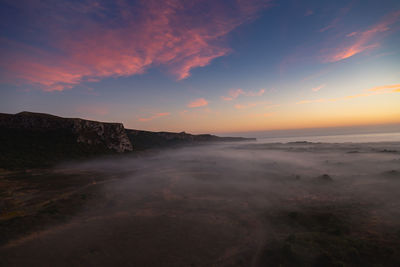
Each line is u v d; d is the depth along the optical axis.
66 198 34.47
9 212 27.45
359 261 15.56
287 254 16.78
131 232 22.12
